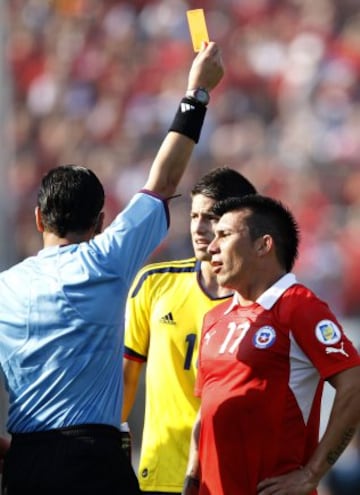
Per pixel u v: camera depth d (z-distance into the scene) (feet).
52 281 44.47
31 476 43.47
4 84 89.71
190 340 53.72
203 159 149.38
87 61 166.09
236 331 45.85
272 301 45.37
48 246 46.21
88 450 43.24
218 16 165.89
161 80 162.40
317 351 43.88
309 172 145.79
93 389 43.91
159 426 53.72
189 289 54.49
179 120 45.96
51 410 43.75
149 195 45.16
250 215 46.50
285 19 163.22
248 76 157.99
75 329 43.91
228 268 46.37
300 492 43.37
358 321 130.93
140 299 55.42
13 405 44.78
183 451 53.11
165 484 53.11
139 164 154.81
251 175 147.64
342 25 161.07
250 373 44.75
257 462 44.62
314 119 150.61
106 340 44.06
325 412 99.55
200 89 46.21
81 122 160.97
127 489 43.86
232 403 44.80
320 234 137.90
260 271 46.32
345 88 153.58
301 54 158.10
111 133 159.22
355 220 138.51
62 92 163.43
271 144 150.71
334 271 133.90
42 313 44.27
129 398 55.72
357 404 43.50
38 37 168.76
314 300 44.93
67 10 170.09
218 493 45.37
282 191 144.87
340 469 93.40
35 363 44.14
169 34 166.81
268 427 44.39
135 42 166.71
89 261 44.27
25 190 150.61
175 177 45.83
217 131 152.46
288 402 44.47
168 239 135.13
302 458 44.93
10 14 167.63
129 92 162.09
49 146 159.53
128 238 44.37
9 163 88.43
